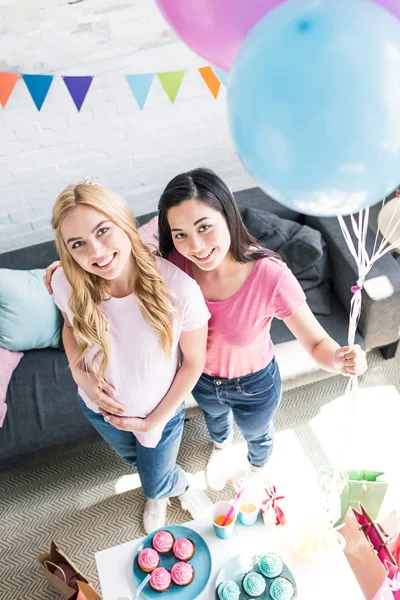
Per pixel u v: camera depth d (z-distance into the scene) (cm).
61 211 130
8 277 232
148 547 164
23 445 212
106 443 239
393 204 194
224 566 156
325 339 152
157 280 140
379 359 252
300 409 240
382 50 87
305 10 92
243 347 157
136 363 150
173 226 133
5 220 264
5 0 206
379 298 213
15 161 247
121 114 247
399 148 92
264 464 203
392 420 232
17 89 228
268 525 164
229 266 145
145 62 235
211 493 218
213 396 180
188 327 147
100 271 135
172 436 178
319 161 92
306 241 231
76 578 167
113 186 270
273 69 90
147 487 191
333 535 157
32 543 212
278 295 144
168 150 265
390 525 173
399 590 157
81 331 148
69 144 249
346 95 86
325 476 182
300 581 153
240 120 97
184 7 111
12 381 229
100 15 218
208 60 125
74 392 223
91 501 221
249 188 270
